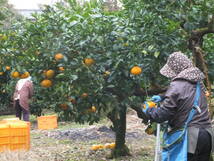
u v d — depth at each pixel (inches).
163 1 234.1
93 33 239.8
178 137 186.4
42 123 482.6
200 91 189.5
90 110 253.9
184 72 188.2
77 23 241.8
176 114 187.9
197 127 185.9
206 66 247.8
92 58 239.3
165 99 187.2
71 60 241.6
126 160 301.0
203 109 188.7
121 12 261.6
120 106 264.1
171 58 191.2
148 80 247.4
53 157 318.3
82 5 271.9
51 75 248.8
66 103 252.4
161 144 197.3
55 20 243.9
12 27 270.4
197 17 237.6
